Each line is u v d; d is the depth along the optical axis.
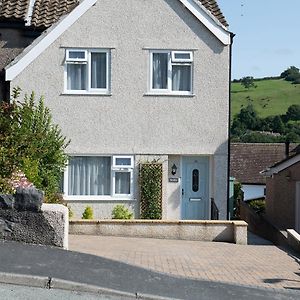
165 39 20.02
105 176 20.19
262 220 23.89
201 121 20.16
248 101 73.69
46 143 17.77
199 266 13.15
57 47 19.80
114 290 9.81
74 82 19.97
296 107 64.75
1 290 9.37
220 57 20.14
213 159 20.25
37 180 16.23
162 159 20.12
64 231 12.09
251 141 55.28
